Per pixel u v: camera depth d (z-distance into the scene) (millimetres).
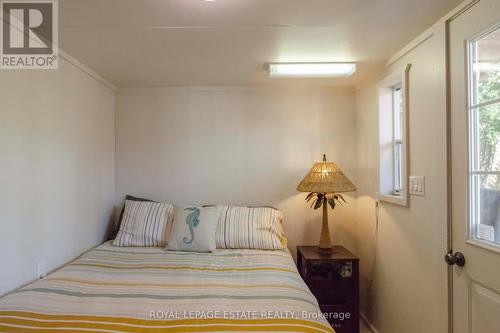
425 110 1704
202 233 2281
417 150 1791
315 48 1943
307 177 2471
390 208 2141
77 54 2020
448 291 1495
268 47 1928
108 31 1685
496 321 1220
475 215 1351
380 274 2309
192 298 1448
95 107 2445
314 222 2807
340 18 1554
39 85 1755
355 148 2818
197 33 1721
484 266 1277
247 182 2822
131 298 1446
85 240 2289
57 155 1931
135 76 2508
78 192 2184
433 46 1622
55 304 1376
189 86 2797
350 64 2186
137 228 2422
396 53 2016
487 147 1286
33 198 1706
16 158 1579
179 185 2820
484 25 1260
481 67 1312
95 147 2447
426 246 1695
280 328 1186
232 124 2828
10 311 1303
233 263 1993
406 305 1918
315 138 2832
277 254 2223
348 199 2822
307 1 1388
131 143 2828
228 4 1407
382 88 2289
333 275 2369
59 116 1951
